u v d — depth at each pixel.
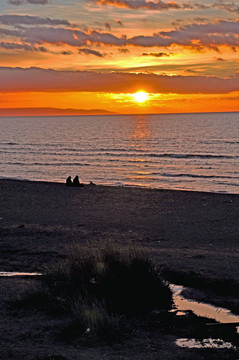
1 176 46.47
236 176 43.97
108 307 8.70
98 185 37.00
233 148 73.19
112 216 24.67
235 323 8.12
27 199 30.77
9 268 12.96
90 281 9.96
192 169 49.69
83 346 6.93
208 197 30.56
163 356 6.46
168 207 27.30
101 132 129.88
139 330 7.82
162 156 64.31
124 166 53.75
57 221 23.34
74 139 102.12
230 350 6.86
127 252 10.84
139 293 9.41
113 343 7.12
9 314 8.59
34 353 6.44
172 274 11.58
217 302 9.46
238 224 22.05
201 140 89.75
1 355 6.32
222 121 193.88
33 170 51.44
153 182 41.12
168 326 8.04
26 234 18.97
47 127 180.50
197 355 6.63
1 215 25.30
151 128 148.38
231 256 14.23
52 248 15.80
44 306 9.02
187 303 9.43
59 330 7.59
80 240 17.67
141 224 22.36
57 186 36.38
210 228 21.16
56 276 10.63
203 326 8.01
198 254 14.50
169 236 19.31
